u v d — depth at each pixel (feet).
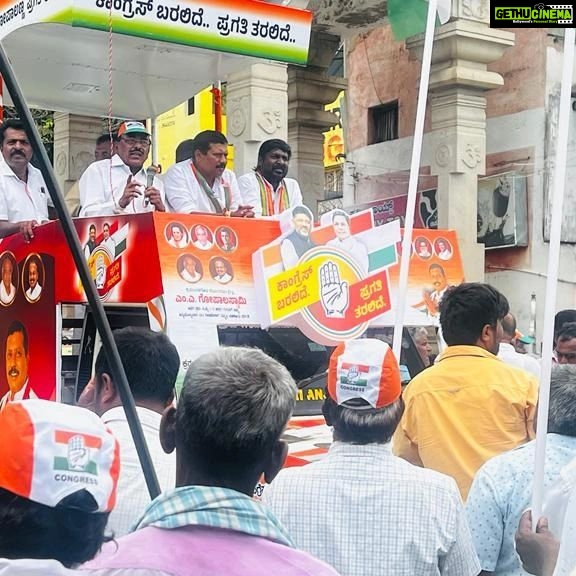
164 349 10.23
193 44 18.69
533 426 11.32
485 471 9.60
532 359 17.87
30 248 15.19
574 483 8.00
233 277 13.92
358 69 50.01
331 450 8.55
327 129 39.91
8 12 19.58
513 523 9.30
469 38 31.35
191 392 6.38
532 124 41.96
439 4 23.70
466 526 8.43
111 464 5.31
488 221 43.34
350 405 8.36
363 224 15.44
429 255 16.33
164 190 20.13
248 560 5.94
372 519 8.13
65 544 5.19
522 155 42.45
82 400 11.18
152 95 25.53
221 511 6.07
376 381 8.30
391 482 8.23
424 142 44.57
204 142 19.92
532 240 42.09
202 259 13.66
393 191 47.14
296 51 20.06
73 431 5.18
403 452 11.75
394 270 15.69
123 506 8.98
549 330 8.86
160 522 6.05
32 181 19.88
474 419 11.19
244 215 16.78
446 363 11.64
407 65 46.39
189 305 13.35
